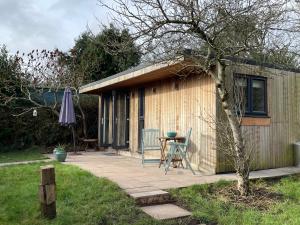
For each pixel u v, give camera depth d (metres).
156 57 6.56
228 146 7.16
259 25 6.15
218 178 7.46
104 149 14.46
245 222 5.02
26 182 6.81
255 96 8.96
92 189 6.13
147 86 11.44
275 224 4.96
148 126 11.27
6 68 15.22
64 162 9.88
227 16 5.92
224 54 6.25
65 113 12.61
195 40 6.44
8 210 5.12
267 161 9.19
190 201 5.91
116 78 11.07
